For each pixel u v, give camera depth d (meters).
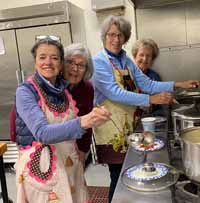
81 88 1.69
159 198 0.88
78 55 1.56
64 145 1.46
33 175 1.38
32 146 1.38
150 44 2.41
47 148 1.39
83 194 1.61
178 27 3.15
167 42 3.20
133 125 1.88
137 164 1.14
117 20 1.76
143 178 0.99
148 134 1.42
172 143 1.29
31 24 3.16
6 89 3.38
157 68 3.27
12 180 3.19
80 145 1.74
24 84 1.32
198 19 3.09
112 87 1.74
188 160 0.94
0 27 3.22
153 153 1.26
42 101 1.34
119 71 1.82
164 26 3.17
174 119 1.43
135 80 2.00
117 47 1.80
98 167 3.27
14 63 3.30
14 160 3.50
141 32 3.22
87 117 1.11
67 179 1.43
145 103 1.71
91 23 3.59
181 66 3.22
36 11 3.12
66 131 1.11
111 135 1.86
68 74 1.58
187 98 2.01
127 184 0.97
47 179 1.39
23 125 1.36
